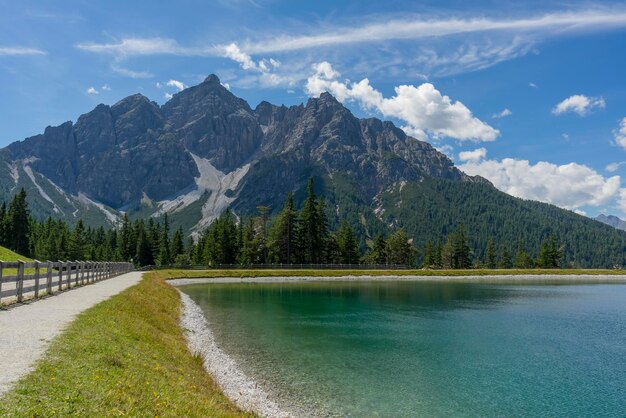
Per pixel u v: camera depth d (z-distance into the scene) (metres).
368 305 55.81
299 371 23.84
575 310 52.59
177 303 47.44
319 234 128.88
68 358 12.91
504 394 21.00
